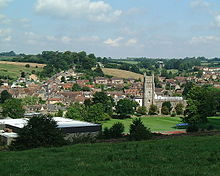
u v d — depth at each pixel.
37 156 32.94
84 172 24.91
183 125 129.00
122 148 37.53
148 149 35.59
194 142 40.78
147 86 191.62
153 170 25.42
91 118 135.88
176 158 30.39
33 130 43.19
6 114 128.50
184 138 46.28
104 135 70.69
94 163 28.22
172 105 197.12
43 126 43.81
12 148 42.69
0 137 68.06
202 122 114.75
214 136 48.06
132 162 28.31
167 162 28.97
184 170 25.41
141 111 175.38
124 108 161.12
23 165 27.77
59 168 26.66
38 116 46.12
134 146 38.66
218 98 165.50
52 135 44.00
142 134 53.94
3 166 27.42
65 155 32.97
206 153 32.47
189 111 111.12
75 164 27.88
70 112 135.50
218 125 115.94
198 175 24.12
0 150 45.09
